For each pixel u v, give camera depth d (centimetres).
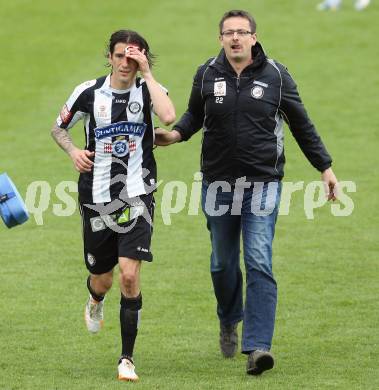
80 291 3534
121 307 2703
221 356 2919
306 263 3853
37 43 7756
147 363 2848
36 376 2714
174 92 6569
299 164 5222
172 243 4103
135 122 2714
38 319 3244
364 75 6962
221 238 2838
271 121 2795
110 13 8562
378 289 3541
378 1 8881
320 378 2694
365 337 3059
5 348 2973
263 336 2705
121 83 2703
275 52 7525
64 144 2744
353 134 5784
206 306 3381
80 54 7462
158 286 3588
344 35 7931
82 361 2859
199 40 7750
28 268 3794
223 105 2783
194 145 5597
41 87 6738
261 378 2697
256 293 2727
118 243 2728
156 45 7638
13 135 5791
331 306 3366
